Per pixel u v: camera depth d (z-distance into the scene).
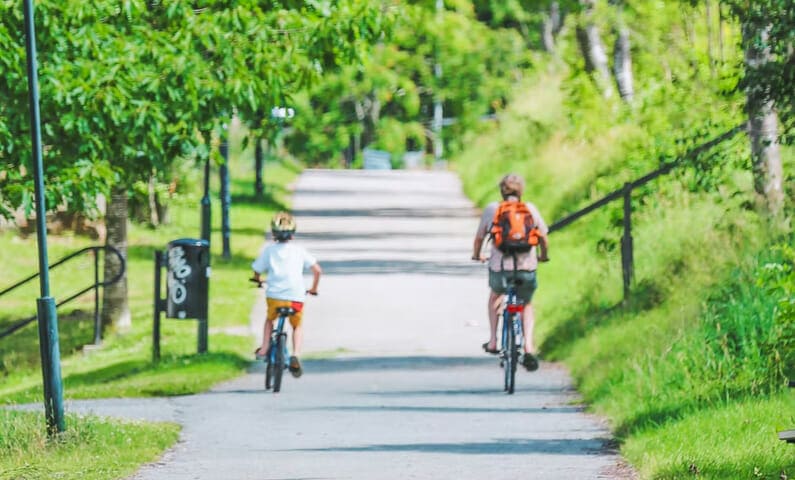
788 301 33.09
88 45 54.62
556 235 88.69
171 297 54.72
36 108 32.25
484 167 141.75
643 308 52.56
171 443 33.50
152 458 30.83
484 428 36.00
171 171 100.75
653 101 91.50
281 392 46.12
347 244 100.94
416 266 87.88
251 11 60.41
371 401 42.97
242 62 58.66
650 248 59.94
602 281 59.69
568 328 55.75
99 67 54.84
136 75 55.88
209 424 37.31
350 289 77.50
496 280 43.81
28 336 72.88
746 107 32.19
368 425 37.03
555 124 121.69
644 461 27.45
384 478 27.66
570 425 36.19
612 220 67.31
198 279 54.59
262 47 58.97
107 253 69.38
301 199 139.38
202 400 43.59
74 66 54.53
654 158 72.62
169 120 59.19
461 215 123.25
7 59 52.22
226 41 58.22
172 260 54.50
